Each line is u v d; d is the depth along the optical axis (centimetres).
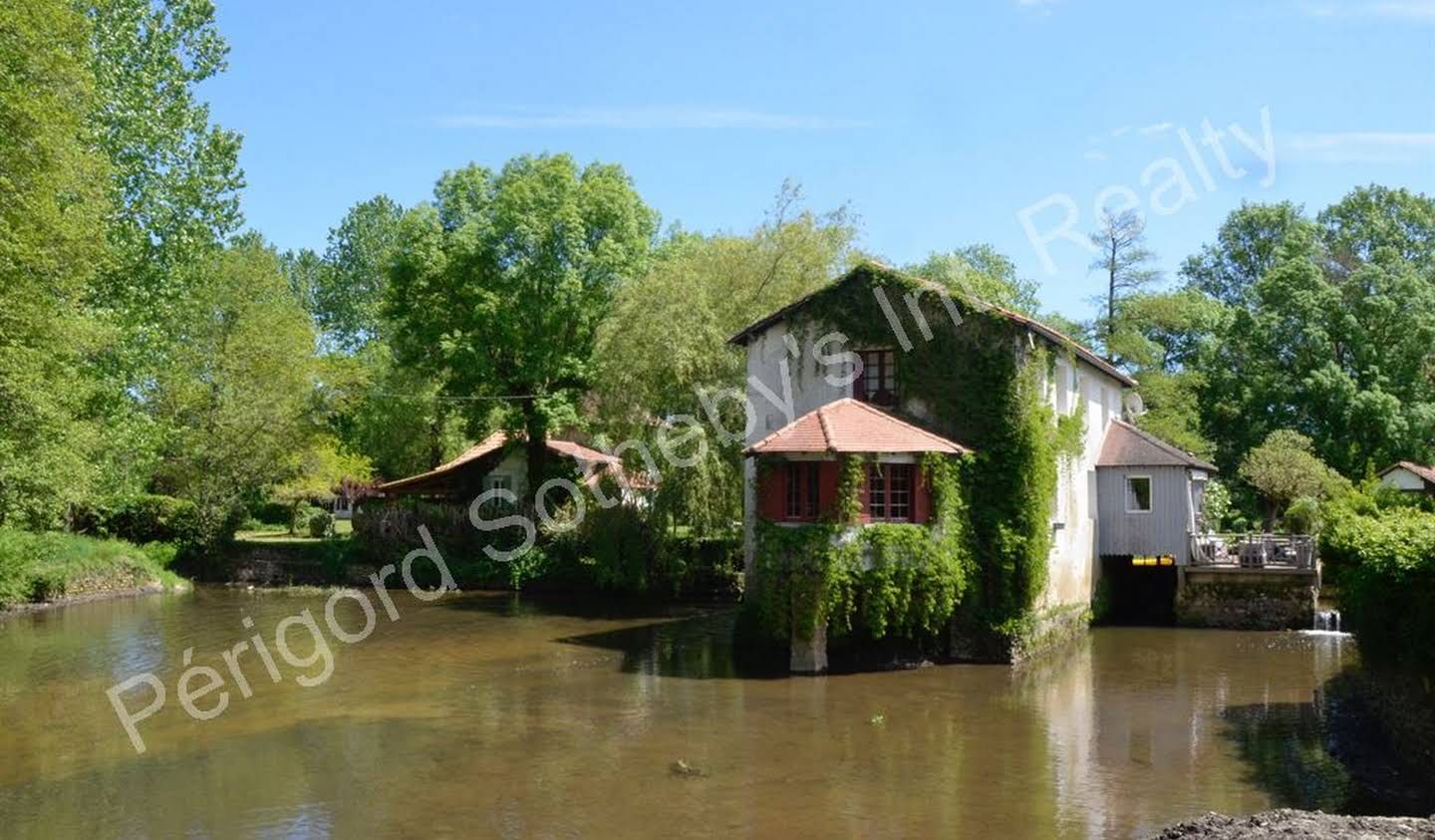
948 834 1401
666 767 1734
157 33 3703
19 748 1884
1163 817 1462
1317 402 4806
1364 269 4978
